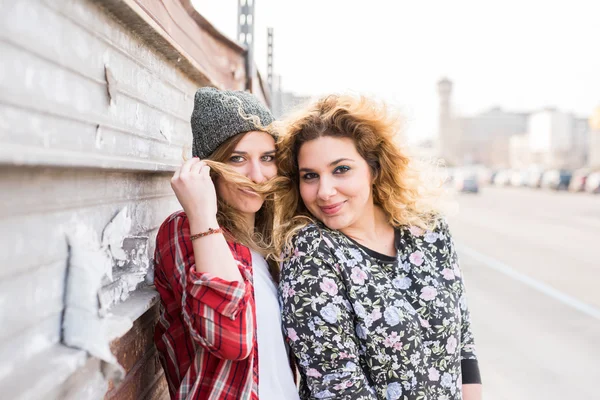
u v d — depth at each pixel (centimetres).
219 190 143
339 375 136
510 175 4991
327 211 151
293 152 155
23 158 69
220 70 280
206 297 112
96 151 104
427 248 160
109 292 113
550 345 462
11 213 74
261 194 142
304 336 139
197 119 140
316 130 149
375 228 165
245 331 115
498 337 484
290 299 141
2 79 70
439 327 150
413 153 167
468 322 165
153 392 147
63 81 89
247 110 140
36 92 80
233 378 121
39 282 82
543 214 1925
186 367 130
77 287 91
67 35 90
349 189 150
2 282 73
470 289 682
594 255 977
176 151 176
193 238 119
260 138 141
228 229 145
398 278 155
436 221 165
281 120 154
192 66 177
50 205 86
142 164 123
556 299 626
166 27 162
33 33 78
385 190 162
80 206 98
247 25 344
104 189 111
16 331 76
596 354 439
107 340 95
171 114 168
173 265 126
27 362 78
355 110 150
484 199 2914
